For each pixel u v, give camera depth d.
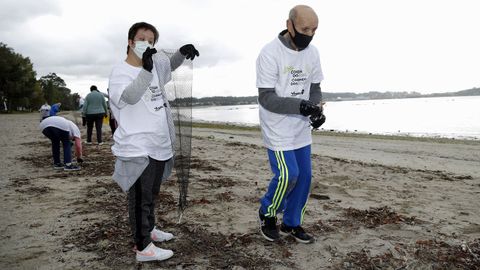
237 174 6.98
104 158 8.70
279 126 3.41
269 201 3.55
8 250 3.50
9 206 4.85
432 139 19.67
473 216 4.57
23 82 70.56
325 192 5.75
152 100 3.11
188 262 3.25
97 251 3.47
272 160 3.49
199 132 22.77
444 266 3.18
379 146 14.58
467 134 25.59
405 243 3.68
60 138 7.35
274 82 3.35
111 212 4.56
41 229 4.02
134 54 3.04
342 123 43.41
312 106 3.11
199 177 6.63
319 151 12.45
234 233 3.92
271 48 3.33
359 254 3.42
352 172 7.44
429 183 6.55
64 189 5.75
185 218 4.38
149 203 3.22
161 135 3.14
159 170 3.28
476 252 3.43
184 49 3.41
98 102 11.34
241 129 29.55
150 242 3.24
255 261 3.29
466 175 7.73
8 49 71.44
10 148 11.03
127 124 3.05
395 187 6.18
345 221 4.32
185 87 3.41
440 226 4.18
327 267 3.19
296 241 3.71
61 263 3.24
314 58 3.51
